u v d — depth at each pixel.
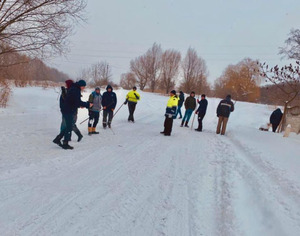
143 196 3.96
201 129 11.00
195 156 6.49
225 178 4.85
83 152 6.05
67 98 6.01
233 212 3.51
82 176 4.57
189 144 7.93
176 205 3.73
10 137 6.98
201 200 3.92
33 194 3.72
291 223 3.03
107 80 43.88
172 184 4.51
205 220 3.36
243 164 5.63
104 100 9.52
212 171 5.30
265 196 3.80
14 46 9.78
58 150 6.04
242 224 3.22
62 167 4.93
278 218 3.15
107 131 9.09
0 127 8.28
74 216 3.24
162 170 5.23
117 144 7.17
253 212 3.50
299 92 11.50
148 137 8.55
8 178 4.18
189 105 11.90
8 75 13.16
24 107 14.37
